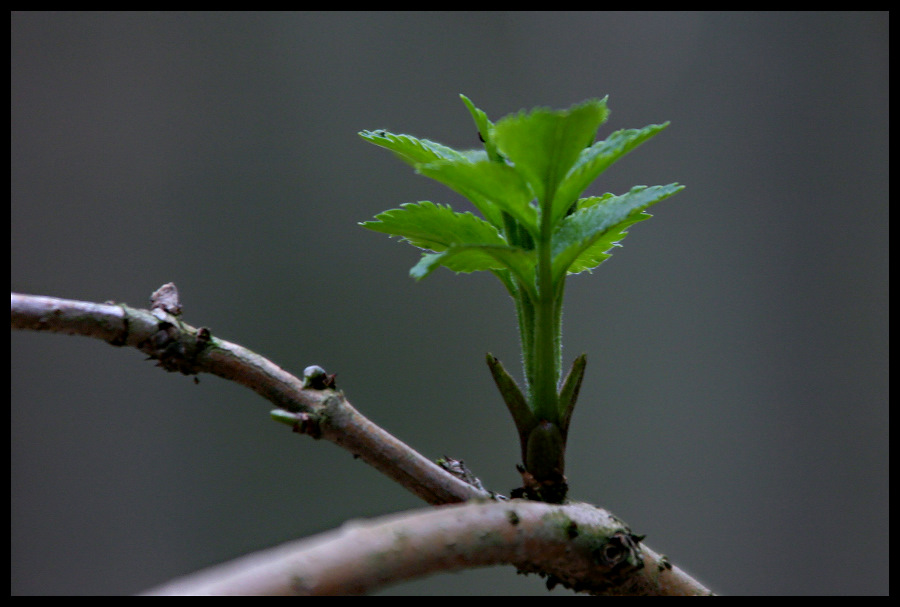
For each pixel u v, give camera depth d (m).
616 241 0.52
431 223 0.51
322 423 0.51
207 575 0.46
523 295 0.51
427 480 0.51
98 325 0.51
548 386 0.50
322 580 0.46
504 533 0.48
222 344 0.51
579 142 0.49
